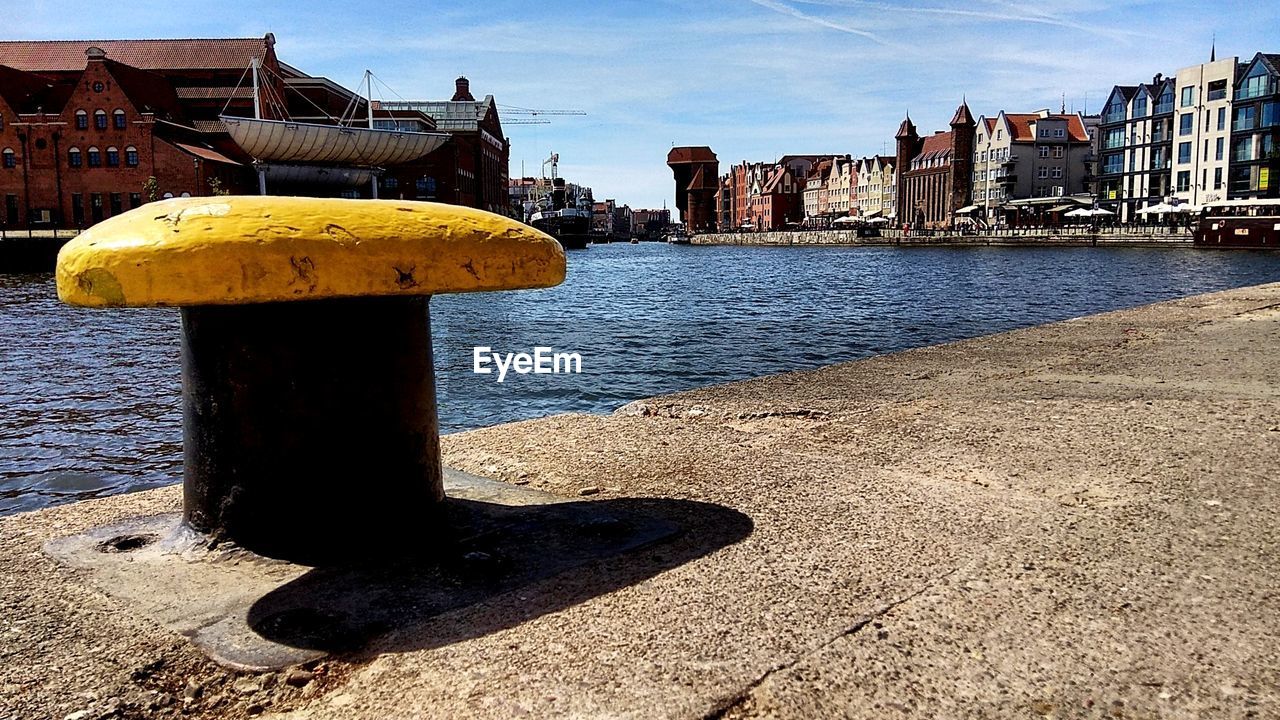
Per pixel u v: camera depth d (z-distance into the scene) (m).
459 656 2.07
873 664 2.00
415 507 2.88
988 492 3.26
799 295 35.06
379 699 1.91
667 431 4.50
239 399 2.71
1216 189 77.88
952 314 25.92
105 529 3.06
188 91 82.12
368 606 2.36
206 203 2.35
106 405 12.09
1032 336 8.99
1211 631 2.14
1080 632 2.14
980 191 112.12
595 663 2.02
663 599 2.35
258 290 2.22
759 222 184.12
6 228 68.19
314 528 2.72
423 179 99.69
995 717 1.81
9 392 13.29
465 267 2.49
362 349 2.75
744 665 2.00
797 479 3.49
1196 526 2.84
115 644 2.19
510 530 2.91
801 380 6.57
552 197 149.75
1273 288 14.01
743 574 2.51
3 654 2.15
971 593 2.36
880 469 3.63
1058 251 78.56
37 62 83.44
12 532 3.11
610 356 17.23
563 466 3.83
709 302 31.98
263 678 2.02
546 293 39.91
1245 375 5.93
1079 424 4.41
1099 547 2.67
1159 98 84.81
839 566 2.55
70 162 69.12
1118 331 9.11
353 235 2.32
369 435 2.77
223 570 2.63
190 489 2.85
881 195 138.50
